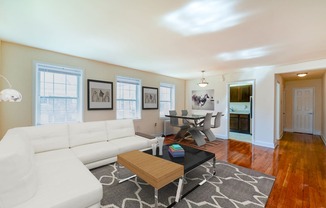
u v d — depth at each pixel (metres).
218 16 1.84
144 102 5.09
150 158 2.14
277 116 4.94
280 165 3.04
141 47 2.89
